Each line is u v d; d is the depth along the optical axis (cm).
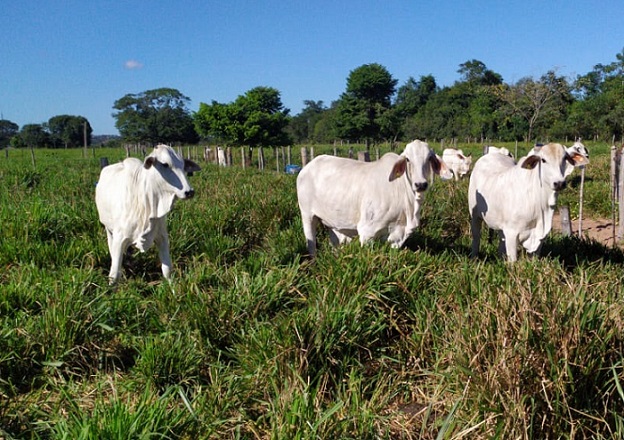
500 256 664
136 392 390
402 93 8956
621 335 357
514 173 620
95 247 655
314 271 537
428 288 494
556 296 380
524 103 4925
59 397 380
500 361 337
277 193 975
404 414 374
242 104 2930
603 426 331
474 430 331
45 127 9112
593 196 1162
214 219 795
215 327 446
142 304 492
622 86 5078
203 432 332
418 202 612
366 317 453
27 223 704
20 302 478
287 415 321
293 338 404
